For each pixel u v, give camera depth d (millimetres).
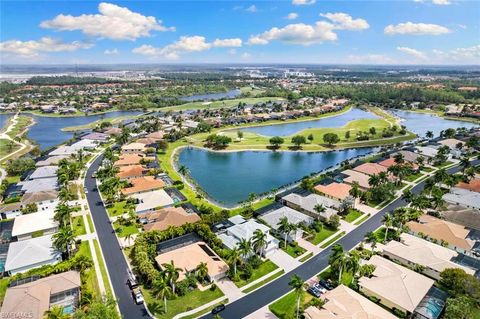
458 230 109188
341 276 89062
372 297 81125
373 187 144875
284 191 147375
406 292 78062
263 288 84625
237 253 87062
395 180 160125
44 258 93312
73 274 86000
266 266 94000
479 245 102812
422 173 176125
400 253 96312
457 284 79250
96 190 150125
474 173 165250
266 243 96250
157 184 150875
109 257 97438
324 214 120812
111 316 66750
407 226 113875
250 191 158250
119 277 88312
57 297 79000
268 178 177625
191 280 84000
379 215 126688
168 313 75312
